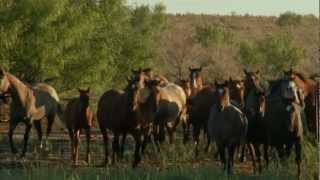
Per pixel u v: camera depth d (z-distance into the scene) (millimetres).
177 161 21547
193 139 24594
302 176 16078
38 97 23375
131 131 20578
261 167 18906
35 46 32375
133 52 39875
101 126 21547
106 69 36562
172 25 98312
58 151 23781
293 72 21797
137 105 20422
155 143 23219
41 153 23281
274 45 59812
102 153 23406
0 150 23922
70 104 22000
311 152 16969
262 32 104062
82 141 26250
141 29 50594
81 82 34188
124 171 17000
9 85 22547
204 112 23281
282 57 59594
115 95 21156
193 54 78750
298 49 60469
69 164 20859
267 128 18828
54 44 32688
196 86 28094
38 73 32750
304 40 99000
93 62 34250
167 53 78500
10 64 32531
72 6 34062
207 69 71938
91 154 23156
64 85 34156
